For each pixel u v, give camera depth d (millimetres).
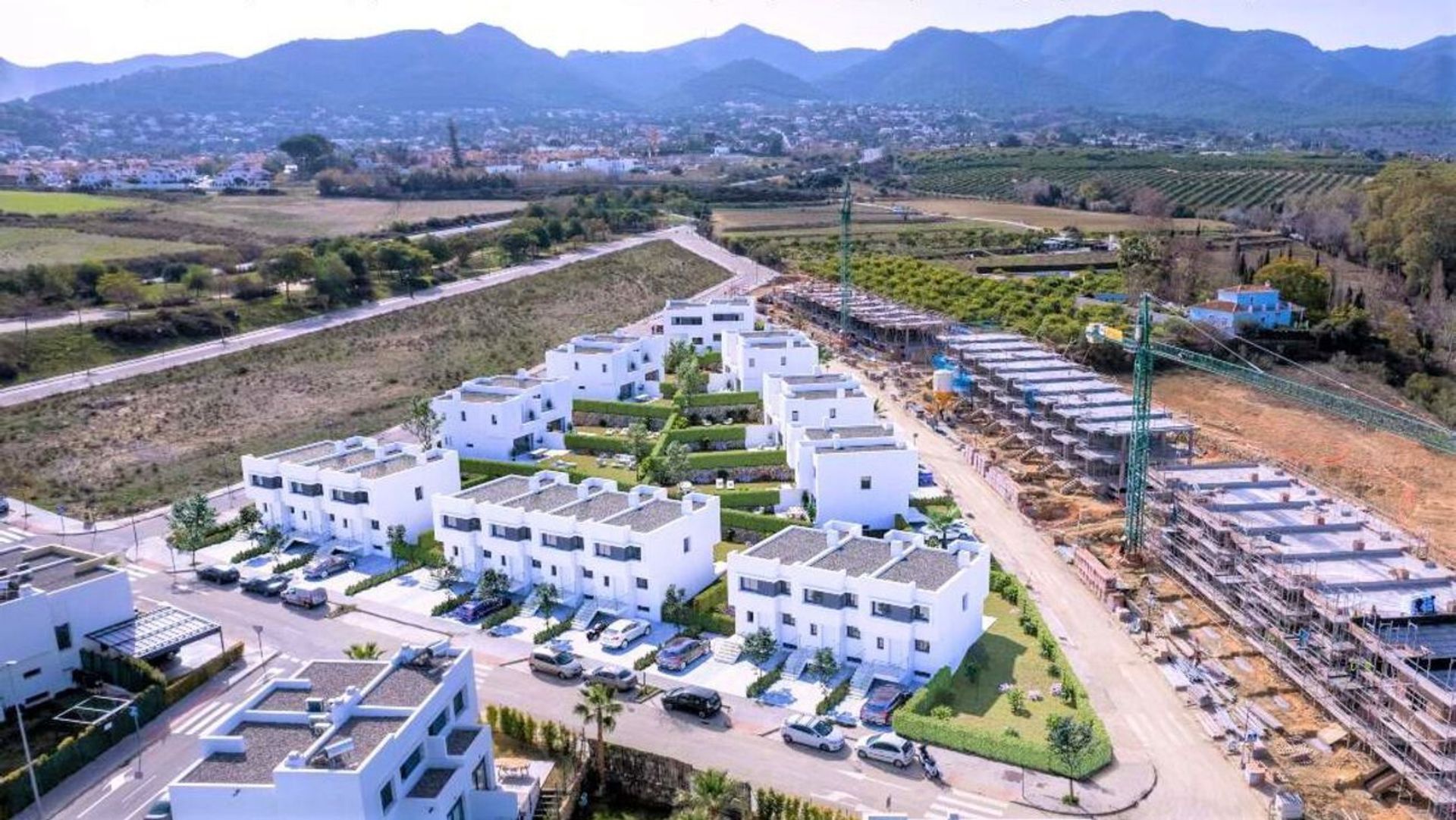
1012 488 131375
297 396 183750
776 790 74062
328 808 59906
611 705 76062
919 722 80125
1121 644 95375
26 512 132375
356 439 132500
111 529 127250
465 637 98875
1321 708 84062
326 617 103562
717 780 67250
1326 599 85438
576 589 105062
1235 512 106812
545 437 151875
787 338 167750
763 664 92312
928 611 87375
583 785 76250
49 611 90688
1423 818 71188
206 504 120438
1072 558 114000
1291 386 124250
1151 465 130500
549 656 91188
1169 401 185125
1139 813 71562
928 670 88625
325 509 121125
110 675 91625
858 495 119438
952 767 76938
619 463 143250
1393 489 145750
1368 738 76812
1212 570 101000
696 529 105312
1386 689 75625
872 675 89312
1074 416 144125
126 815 74188
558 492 114500
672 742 80812
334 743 63531
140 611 101312
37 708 89625
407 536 120250
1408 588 88375
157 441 159500
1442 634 80938
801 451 125000
